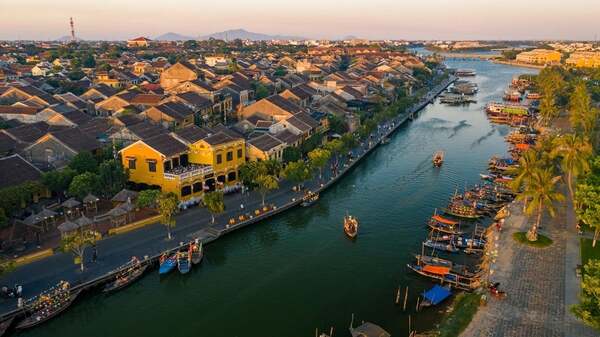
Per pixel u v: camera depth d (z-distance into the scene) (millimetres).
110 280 72750
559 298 67062
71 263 75438
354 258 84062
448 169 136500
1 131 120750
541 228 90438
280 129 140750
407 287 74062
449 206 104938
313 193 109500
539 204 87375
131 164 102688
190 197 101562
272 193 110062
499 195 110625
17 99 173000
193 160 107312
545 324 61406
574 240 85062
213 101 178375
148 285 75062
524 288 69750
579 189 89500
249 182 108375
